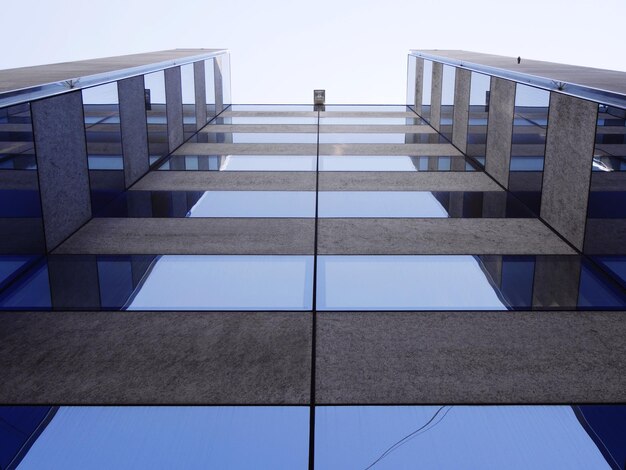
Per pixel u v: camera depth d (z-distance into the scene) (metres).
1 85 8.38
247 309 6.69
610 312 6.67
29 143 7.73
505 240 8.91
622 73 11.63
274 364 5.64
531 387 5.32
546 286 7.30
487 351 5.88
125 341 6.04
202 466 4.34
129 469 4.32
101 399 5.12
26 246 7.74
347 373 5.50
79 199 9.35
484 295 7.06
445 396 5.18
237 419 4.86
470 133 14.52
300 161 13.92
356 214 10.02
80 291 7.11
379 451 4.52
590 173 8.15
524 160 10.68
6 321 6.42
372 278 7.50
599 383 5.39
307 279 7.50
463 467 4.38
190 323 6.39
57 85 9.01
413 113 22.67
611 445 4.59
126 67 12.80
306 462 4.41
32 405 5.05
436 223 9.64
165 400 5.11
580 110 8.45
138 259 8.11
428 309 6.72
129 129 11.72
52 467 4.32
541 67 13.42
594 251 8.07
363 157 14.41
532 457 4.48
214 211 10.16
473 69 14.45
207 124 19.70
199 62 18.66
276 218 9.80
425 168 13.38
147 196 11.10
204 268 7.78
